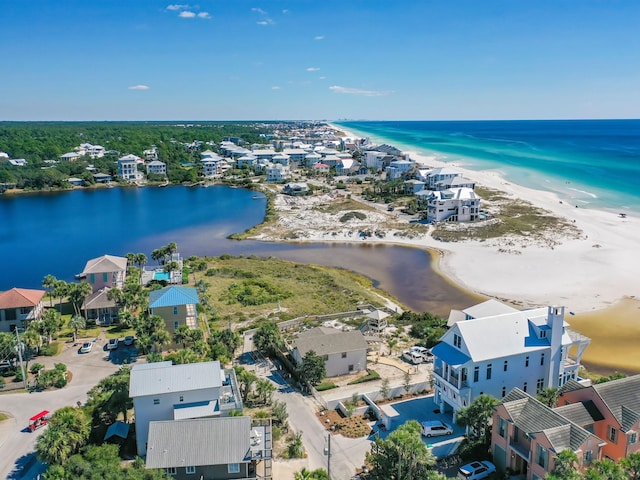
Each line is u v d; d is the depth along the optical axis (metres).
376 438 47.09
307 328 86.94
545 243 138.88
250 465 47.38
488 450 51.59
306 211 192.38
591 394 49.56
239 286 111.38
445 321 89.25
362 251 144.12
